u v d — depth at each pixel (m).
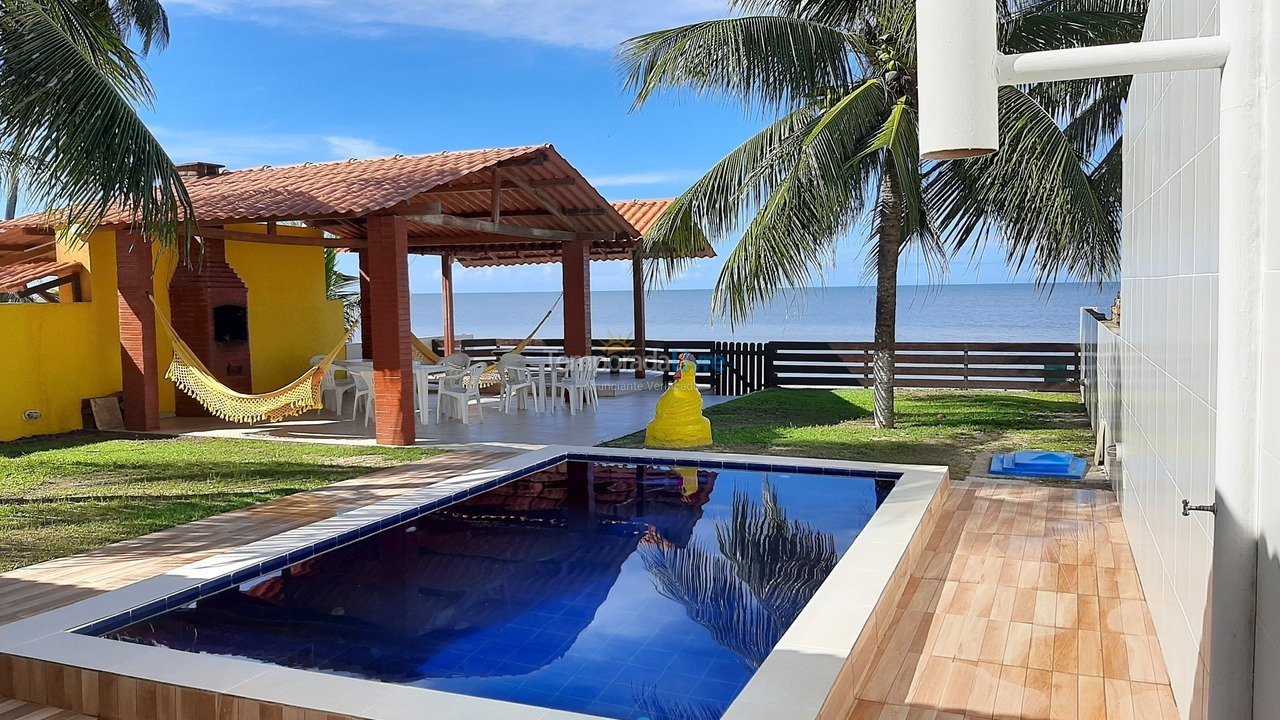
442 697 3.66
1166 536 4.37
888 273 11.59
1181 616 3.89
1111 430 8.02
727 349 16.98
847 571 5.15
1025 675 4.32
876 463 8.57
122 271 11.84
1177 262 3.94
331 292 20.27
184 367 11.39
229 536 6.65
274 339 15.28
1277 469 2.17
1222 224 2.36
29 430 11.96
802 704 3.54
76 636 4.41
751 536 6.81
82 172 6.99
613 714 4.02
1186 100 3.64
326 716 3.56
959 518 7.09
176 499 7.82
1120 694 4.11
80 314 12.66
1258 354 2.31
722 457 9.10
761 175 11.02
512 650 4.73
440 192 12.76
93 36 8.78
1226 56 2.26
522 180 13.04
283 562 6.00
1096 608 5.15
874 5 11.18
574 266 14.97
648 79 11.35
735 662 4.57
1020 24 10.52
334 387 13.62
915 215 10.23
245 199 11.45
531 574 5.99
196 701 3.78
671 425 10.36
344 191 10.94
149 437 11.59
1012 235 10.87
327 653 4.66
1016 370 15.60
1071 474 8.45
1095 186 12.20
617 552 6.47
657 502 7.82
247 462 9.60
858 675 4.20
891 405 11.76
